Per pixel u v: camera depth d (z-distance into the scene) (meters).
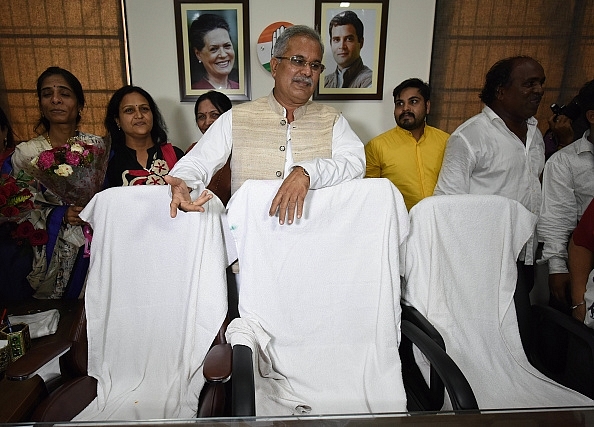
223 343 1.20
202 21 2.41
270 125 1.43
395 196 1.22
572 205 1.66
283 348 1.22
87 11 2.37
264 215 1.19
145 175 1.83
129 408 1.16
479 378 1.30
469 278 1.38
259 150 1.43
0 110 1.87
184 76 2.49
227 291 1.28
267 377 1.19
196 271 1.22
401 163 2.05
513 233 1.39
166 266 1.26
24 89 2.45
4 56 2.39
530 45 2.52
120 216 1.24
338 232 1.21
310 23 2.46
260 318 1.21
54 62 2.43
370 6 2.43
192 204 1.06
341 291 1.23
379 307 1.21
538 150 1.74
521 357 1.36
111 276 1.26
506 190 1.70
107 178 1.81
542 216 1.70
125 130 1.87
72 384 1.21
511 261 1.39
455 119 2.63
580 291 1.44
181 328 1.26
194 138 2.60
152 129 1.94
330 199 1.19
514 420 0.77
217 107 2.06
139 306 1.27
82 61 2.44
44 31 2.38
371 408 1.14
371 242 1.22
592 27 2.49
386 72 2.57
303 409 1.13
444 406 1.20
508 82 1.61
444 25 2.48
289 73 1.33
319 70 1.36
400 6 2.46
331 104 2.59
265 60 2.49
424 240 1.34
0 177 1.59
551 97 2.59
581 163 1.62
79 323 1.27
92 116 2.52
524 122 1.72
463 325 1.36
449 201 1.35
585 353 1.29
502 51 2.53
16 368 1.07
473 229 1.37
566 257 1.63
